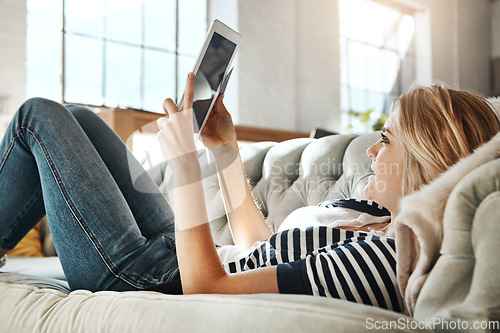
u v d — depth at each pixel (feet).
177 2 17.88
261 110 19.15
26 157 3.88
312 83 20.77
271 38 19.45
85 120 4.42
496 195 2.10
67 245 3.71
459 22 26.17
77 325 2.80
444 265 2.23
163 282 3.43
